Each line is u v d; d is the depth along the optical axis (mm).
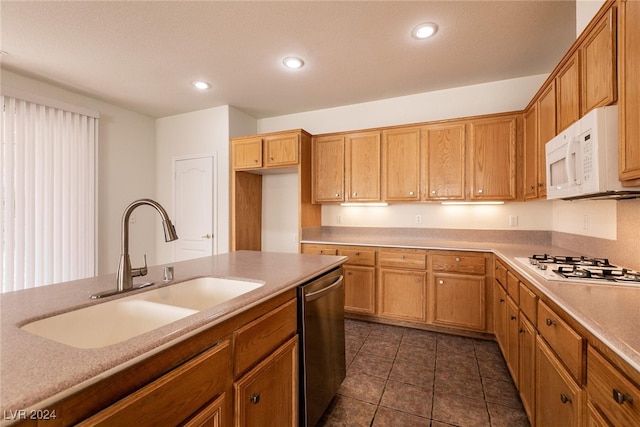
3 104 2684
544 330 1337
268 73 2869
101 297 1114
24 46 2375
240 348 1034
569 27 2148
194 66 2730
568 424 1062
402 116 3480
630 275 1415
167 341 739
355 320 3213
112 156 3707
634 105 1165
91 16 2016
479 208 3197
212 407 897
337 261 1887
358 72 2848
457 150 2961
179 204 4117
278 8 1950
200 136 3951
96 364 603
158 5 1914
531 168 2541
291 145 3447
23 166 2812
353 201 3420
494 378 2072
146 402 695
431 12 1991
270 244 4203
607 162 1307
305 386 1433
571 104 1765
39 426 516
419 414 1706
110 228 3676
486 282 2662
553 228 2875
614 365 816
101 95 3406
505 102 3049
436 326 2902
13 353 646
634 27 1164
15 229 2756
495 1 1886
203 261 1896
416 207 3463
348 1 1889
